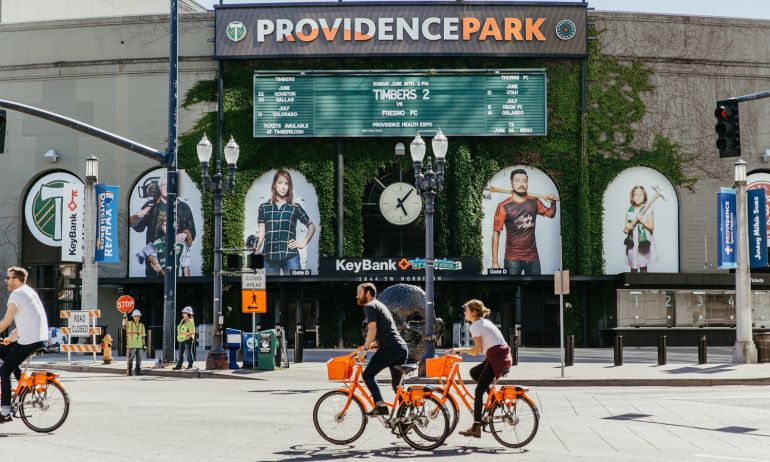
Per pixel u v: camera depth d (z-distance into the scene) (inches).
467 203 1704.0
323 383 893.8
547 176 1727.4
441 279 1651.1
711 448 440.5
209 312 1740.9
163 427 502.6
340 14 1717.5
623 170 1731.1
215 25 1723.7
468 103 1710.1
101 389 792.3
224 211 1715.1
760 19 1772.9
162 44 1759.4
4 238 1790.1
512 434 438.3
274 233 1717.5
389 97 1712.6
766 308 1715.1
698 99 1749.5
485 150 1722.4
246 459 391.5
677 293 1690.5
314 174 1724.9
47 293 1786.4
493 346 443.5
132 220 1750.7
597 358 1302.9
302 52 1716.3
